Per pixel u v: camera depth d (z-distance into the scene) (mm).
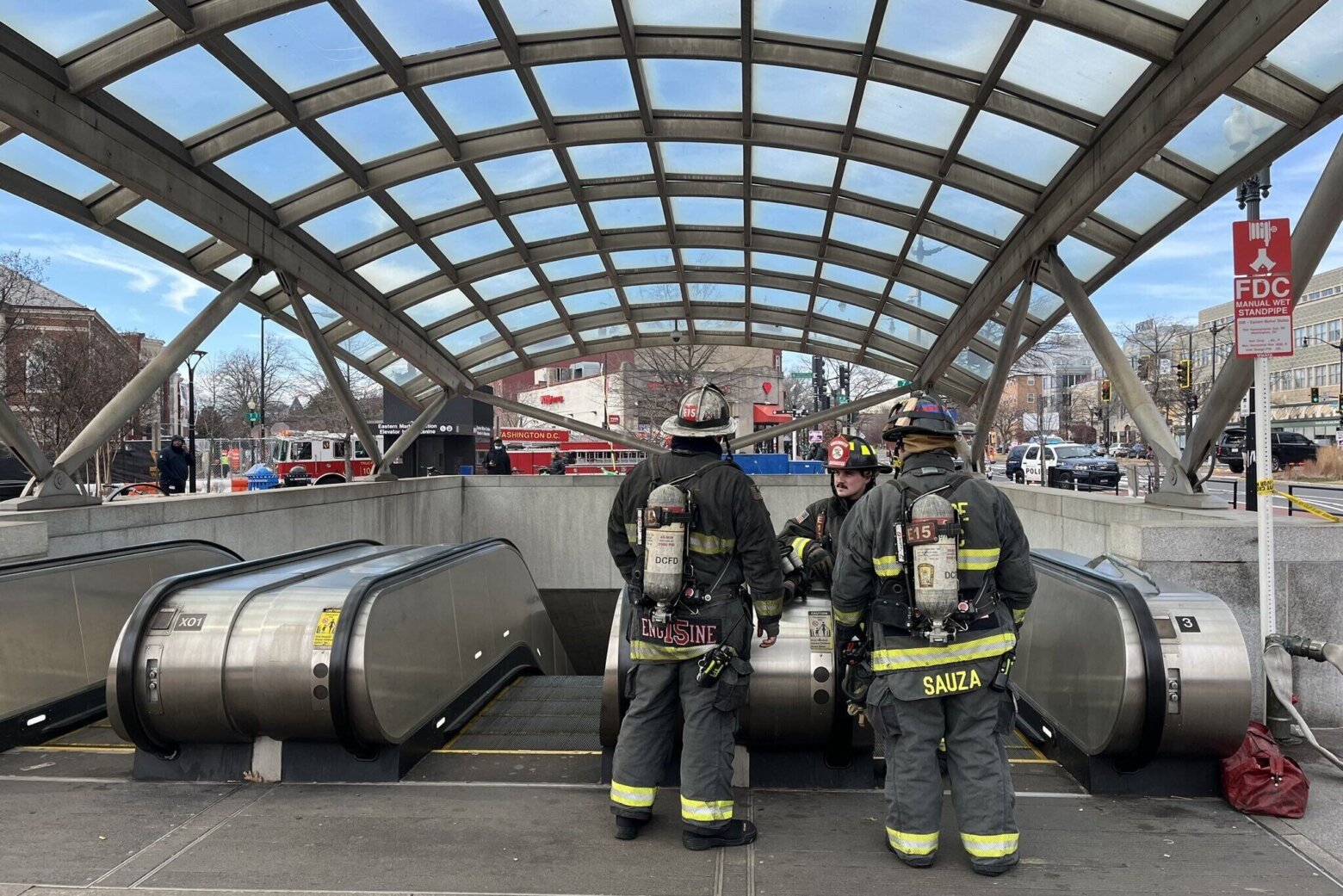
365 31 7875
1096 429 83750
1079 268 11672
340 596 4840
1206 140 8336
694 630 3760
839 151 10141
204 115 8680
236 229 9953
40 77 7180
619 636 4691
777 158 10859
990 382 12453
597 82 9367
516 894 3373
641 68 9047
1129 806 4371
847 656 3873
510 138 10227
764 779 4750
